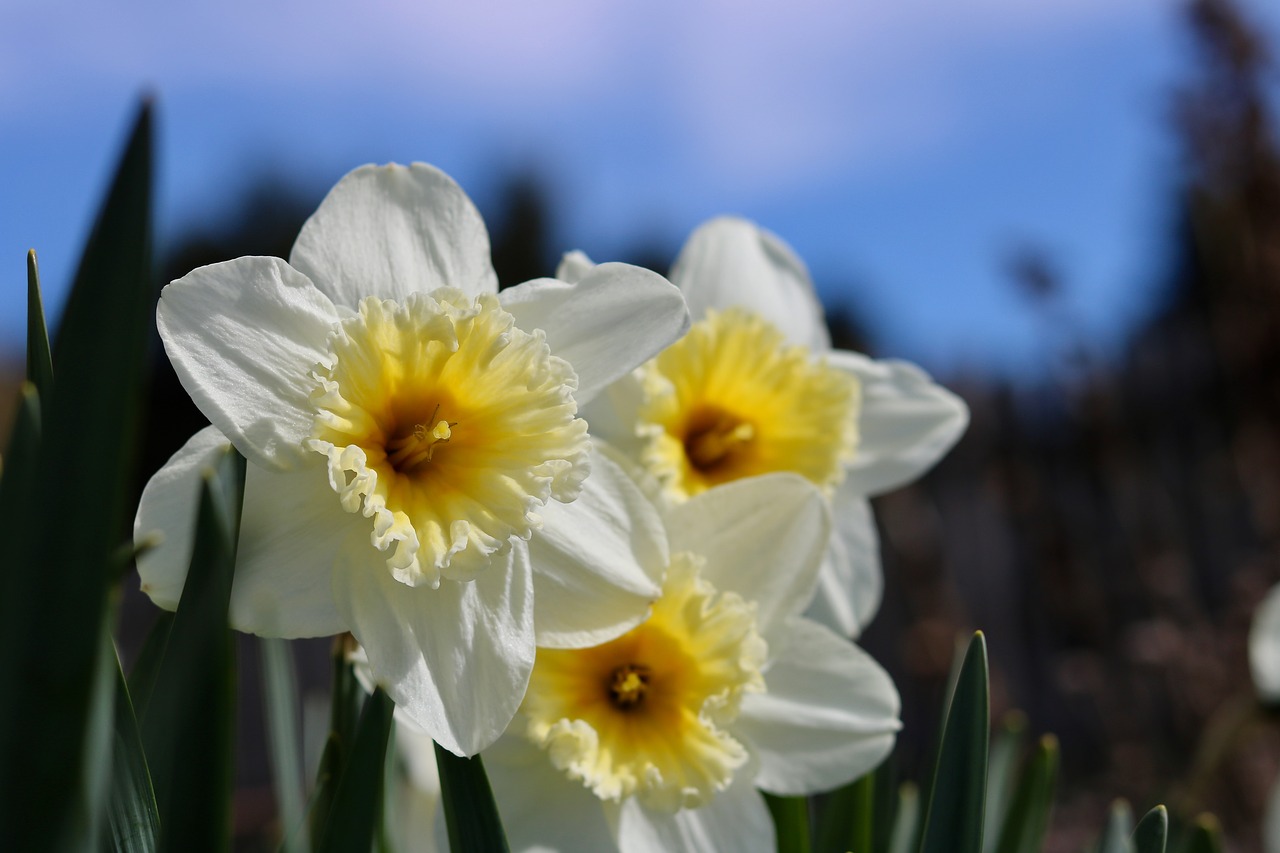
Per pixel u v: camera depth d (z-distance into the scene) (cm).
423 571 31
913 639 102
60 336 25
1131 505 134
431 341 32
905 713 143
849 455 43
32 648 25
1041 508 133
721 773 35
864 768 36
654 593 33
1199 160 120
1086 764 145
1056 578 129
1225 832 103
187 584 26
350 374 31
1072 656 130
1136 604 131
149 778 27
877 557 43
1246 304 118
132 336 25
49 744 25
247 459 30
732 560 36
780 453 43
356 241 33
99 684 25
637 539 33
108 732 25
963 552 156
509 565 32
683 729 36
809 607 42
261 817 103
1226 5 117
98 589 25
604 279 34
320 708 48
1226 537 143
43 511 25
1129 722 126
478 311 33
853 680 36
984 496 156
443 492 33
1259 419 118
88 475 25
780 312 45
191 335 30
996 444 144
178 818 26
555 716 34
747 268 45
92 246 25
